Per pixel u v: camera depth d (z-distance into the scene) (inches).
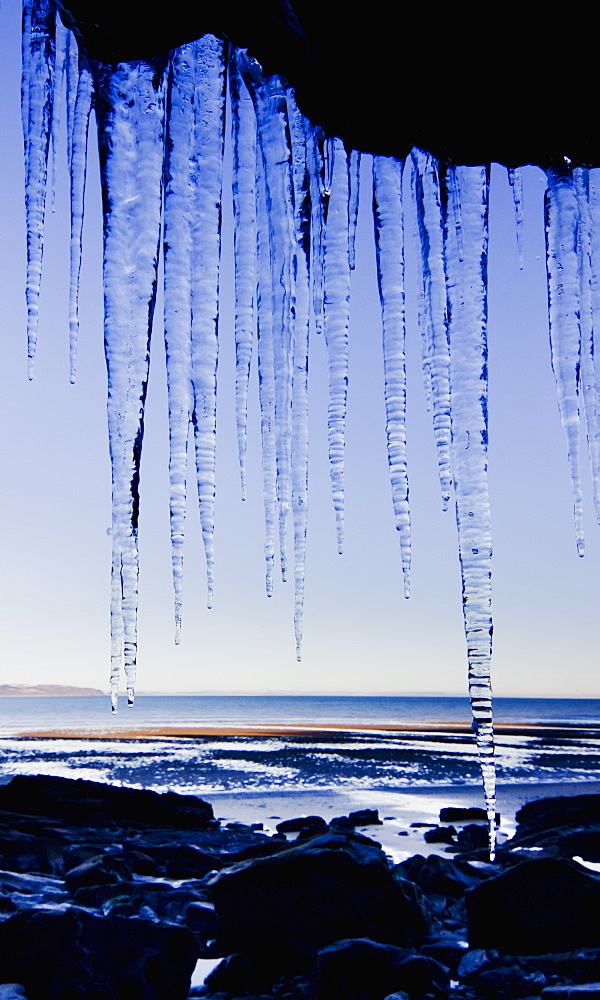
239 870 237.5
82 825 498.9
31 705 6884.8
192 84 124.8
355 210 150.1
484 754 120.0
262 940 224.2
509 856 373.7
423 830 540.1
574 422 142.6
